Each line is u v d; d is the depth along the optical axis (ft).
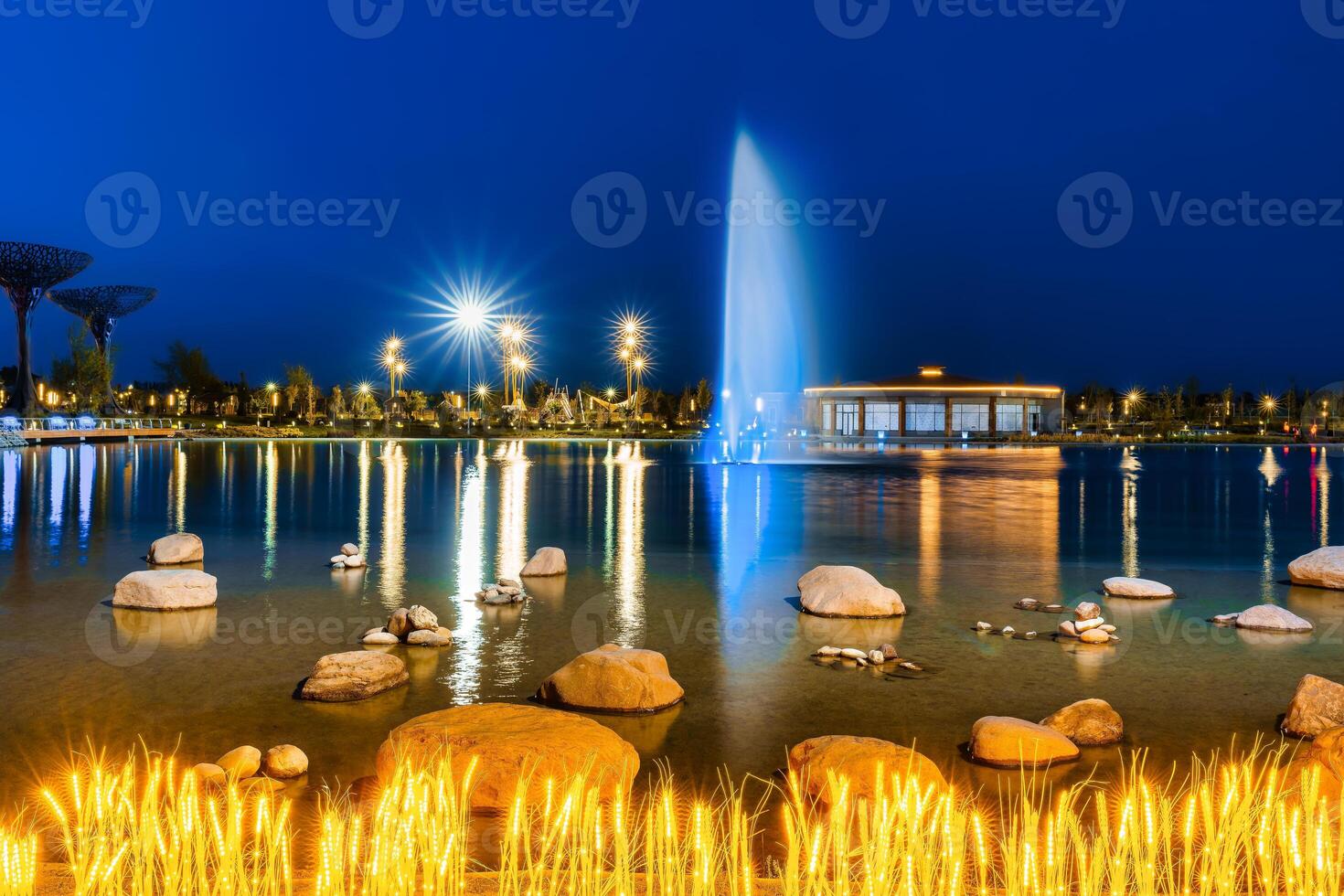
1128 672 25.86
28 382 268.82
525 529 58.29
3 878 10.74
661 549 50.34
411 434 289.94
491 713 18.79
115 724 21.11
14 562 44.29
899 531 58.65
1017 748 18.88
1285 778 16.10
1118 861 10.90
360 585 38.75
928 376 321.93
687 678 25.17
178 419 319.27
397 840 10.46
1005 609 34.60
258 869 11.59
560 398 390.63
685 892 11.39
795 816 16.08
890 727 21.22
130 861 11.42
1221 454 188.65
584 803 13.47
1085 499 82.48
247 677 25.02
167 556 43.70
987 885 12.42
